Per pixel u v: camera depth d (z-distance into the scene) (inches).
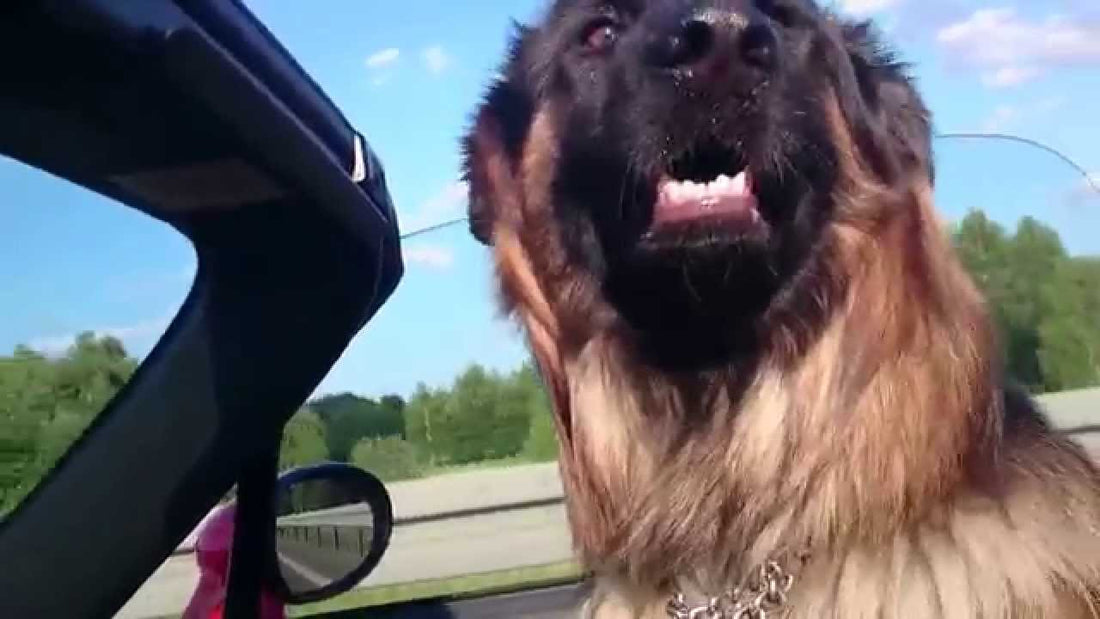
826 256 20.0
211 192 9.9
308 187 10.0
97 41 7.8
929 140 20.2
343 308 11.3
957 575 17.6
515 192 23.2
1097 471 19.4
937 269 19.2
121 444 11.2
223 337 11.3
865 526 18.6
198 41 8.5
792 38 20.1
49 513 11.1
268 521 13.7
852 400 19.2
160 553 11.6
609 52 21.3
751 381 20.5
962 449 18.3
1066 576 17.4
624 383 21.6
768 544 19.4
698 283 19.7
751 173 19.4
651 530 20.6
